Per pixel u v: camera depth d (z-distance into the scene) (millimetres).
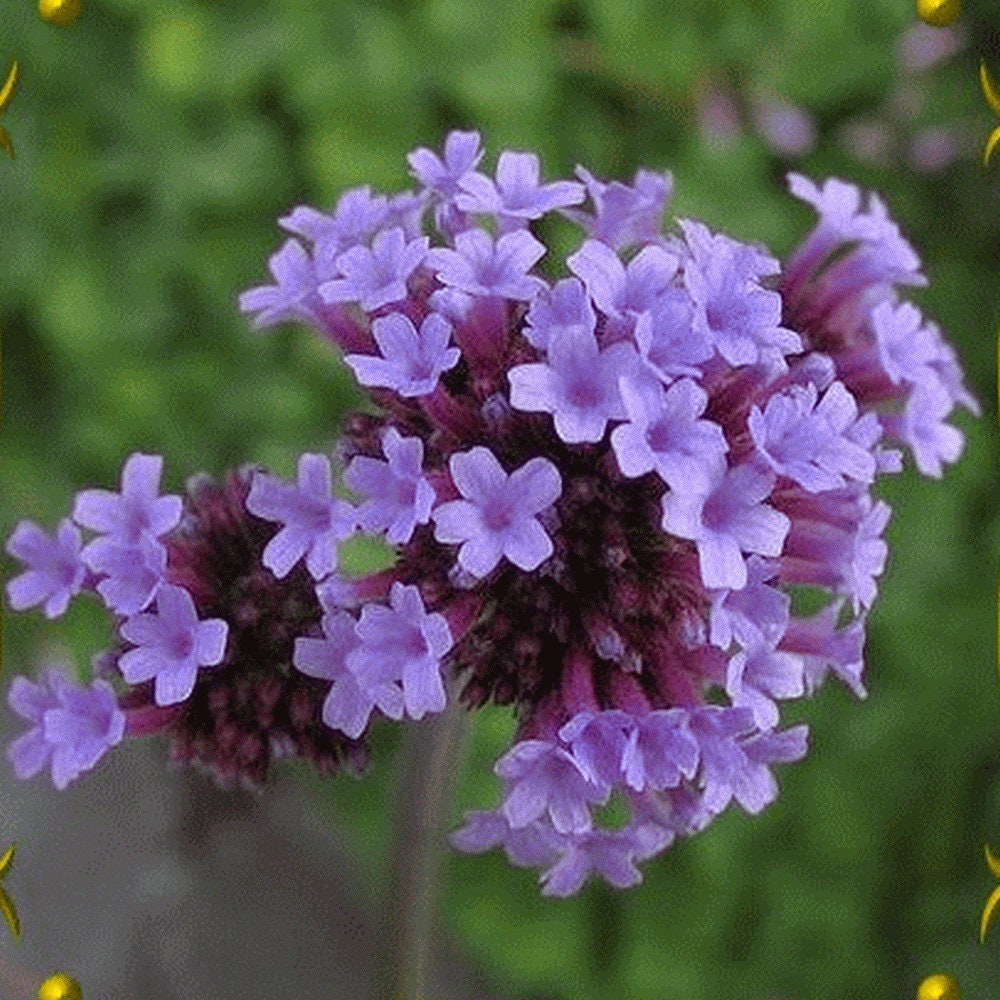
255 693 148
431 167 148
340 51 256
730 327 135
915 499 243
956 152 263
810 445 134
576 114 258
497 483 133
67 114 261
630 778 131
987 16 265
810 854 243
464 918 251
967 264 265
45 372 271
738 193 254
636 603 138
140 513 143
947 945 237
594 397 132
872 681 243
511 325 143
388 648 135
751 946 248
